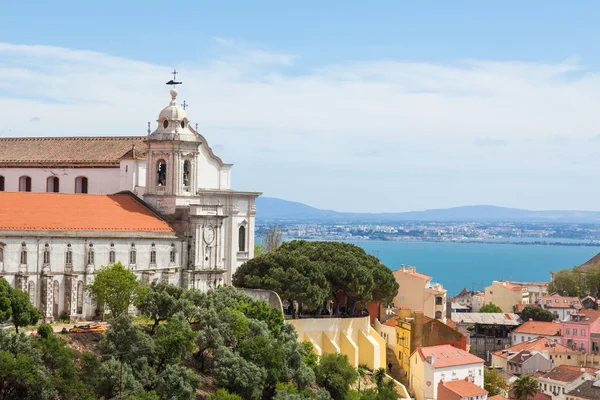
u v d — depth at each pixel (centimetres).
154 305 19188
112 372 16288
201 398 17712
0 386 15450
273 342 19500
